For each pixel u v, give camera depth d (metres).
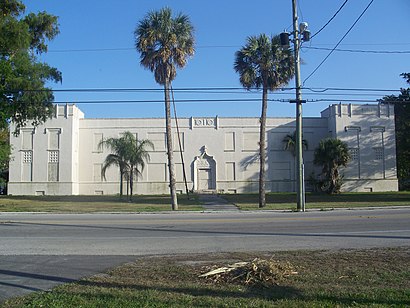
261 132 31.28
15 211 28.16
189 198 46.03
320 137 61.12
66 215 25.14
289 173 60.03
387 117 59.47
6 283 8.16
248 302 6.45
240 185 59.75
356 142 58.88
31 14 36.44
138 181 59.06
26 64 33.06
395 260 9.61
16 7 32.78
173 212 26.91
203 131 60.12
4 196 52.50
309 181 56.91
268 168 59.88
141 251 11.78
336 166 52.84
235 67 31.34
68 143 57.78
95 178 59.44
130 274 8.62
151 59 29.31
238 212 26.47
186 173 59.53
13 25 32.19
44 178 57.50
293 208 28.47
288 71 30.59
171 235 14.77
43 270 9.34
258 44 30.59
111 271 8.95
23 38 32.88
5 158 43.59
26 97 33.34
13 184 57.53
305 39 26.34
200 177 59.81
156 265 9.52
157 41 29.47
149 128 59.75
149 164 59.28
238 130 60.28
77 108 59.66
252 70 30.66
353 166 58.56
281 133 60.47
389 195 46.53
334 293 6.93
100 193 59.09
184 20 29.80
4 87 32.03
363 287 7.34
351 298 6.62
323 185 54.91
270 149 60.12
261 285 7.52
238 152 60.09
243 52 30.61
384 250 11.01
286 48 27.70
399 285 7.49
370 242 12.63
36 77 33.84
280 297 6.74
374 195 47.00
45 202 39.28
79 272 9.10
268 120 60.53
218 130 60.19
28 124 57.88
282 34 25.83
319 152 53.19
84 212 27.20
